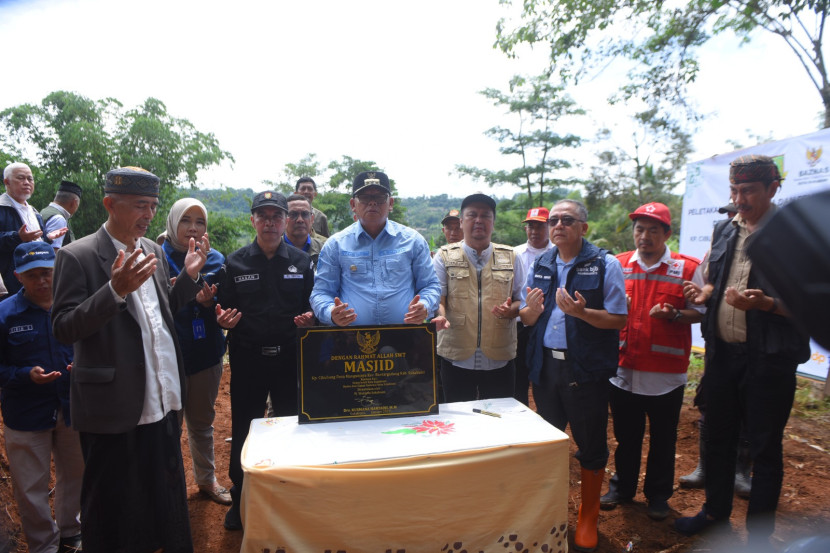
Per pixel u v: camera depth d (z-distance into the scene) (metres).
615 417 3.42
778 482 2.65
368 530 2.07
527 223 4.67
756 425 2.68
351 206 2.93
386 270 2.82
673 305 3.24
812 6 7.32
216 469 3.89
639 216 3.33
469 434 2.34
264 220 3.02
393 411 2.53
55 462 2.86
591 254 2.94
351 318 2.48
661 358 3.21
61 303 2.15
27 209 4.78
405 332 2.54
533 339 3.15
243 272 3.06
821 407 4.87
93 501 2.27
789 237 0.66
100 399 2.20
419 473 2.10
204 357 3.27
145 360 2.33
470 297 3.35
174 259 3.37
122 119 19.81
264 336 3.03
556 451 2.29
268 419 2.53
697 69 8.77
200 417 3.36
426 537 2.14
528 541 2.27
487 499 2.20
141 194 2.29
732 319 2.79
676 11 8.34
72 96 18.50
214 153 20.14
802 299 0.63
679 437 4.54
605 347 2.87
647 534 3.07
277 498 1.99
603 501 3.43
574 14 8.43
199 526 3.14
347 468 2.04
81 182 16.70
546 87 27.25
